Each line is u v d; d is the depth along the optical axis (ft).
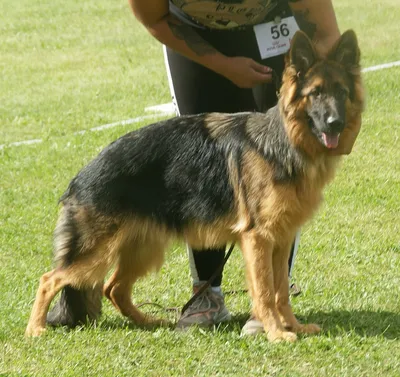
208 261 21.20
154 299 23.07
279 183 18.81
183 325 20.84
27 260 25.90
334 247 26.63
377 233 28.02
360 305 21.90
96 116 46.24
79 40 70.03
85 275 20.07
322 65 18.47
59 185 34.04
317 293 22.89
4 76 59.31
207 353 18.67
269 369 17.76
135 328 20.80
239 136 19.44
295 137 18.65
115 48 66.54
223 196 19.42
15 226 29.04
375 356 18.31
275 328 19.43
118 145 20.08
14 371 17.60
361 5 73.77
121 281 21.15
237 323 21.08
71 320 20.44
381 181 33.47
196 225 19.80
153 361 18.25
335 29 20.35
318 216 29.53
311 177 18.94
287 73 18.62
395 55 56.95
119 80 56.03
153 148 19.85
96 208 19.81
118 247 19.95
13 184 34.27
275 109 19.19
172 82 21.26
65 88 54.54
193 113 21.21
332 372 17.61
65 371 17.60
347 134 19.03
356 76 18.85
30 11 81.46
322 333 19.94
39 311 20.36
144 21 19.95
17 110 48.75
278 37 20.36
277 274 20.08
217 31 20.15
